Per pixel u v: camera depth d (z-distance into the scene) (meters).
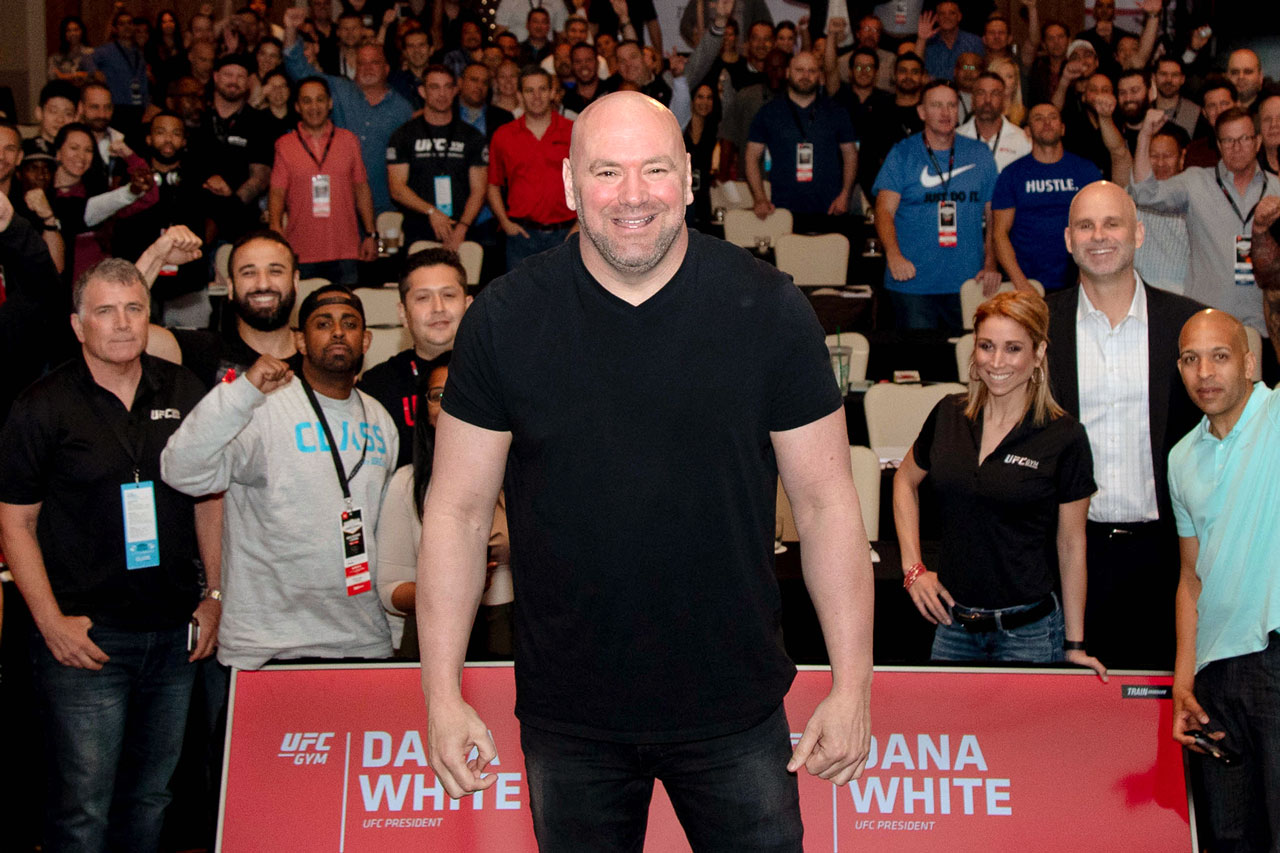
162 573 3.16
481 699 3.05
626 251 1.71
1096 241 3.38
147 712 3.22
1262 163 6.15
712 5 8.65
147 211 6.55
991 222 6.97
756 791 1.90
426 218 7.79
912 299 6.98
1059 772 3.03
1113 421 3.49
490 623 3.21
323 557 3.13
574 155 1.77
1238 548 2.90
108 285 3.06
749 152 8.57
